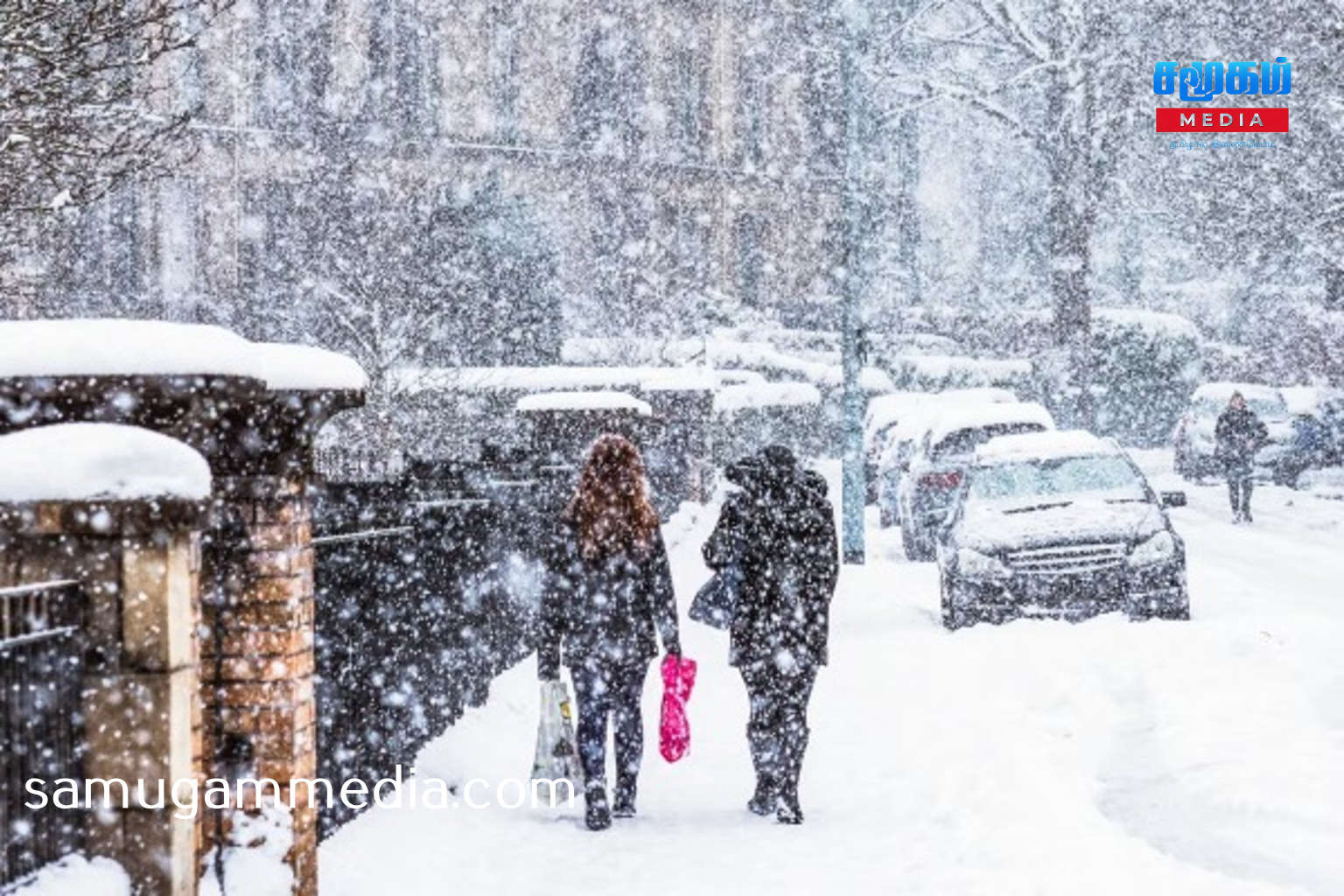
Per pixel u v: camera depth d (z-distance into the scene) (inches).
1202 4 3152.1
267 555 450.9
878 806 658.2
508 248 2908.5
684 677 657.0
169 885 380.2
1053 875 522.9
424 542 703.1
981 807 633.0
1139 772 690.2
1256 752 703.7
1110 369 3730.3
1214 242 3152.1
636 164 4638.3
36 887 353.4
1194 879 515.5
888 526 2333.9
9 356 401.1
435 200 3046.3
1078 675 950.4
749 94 5029.5
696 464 2401.6
